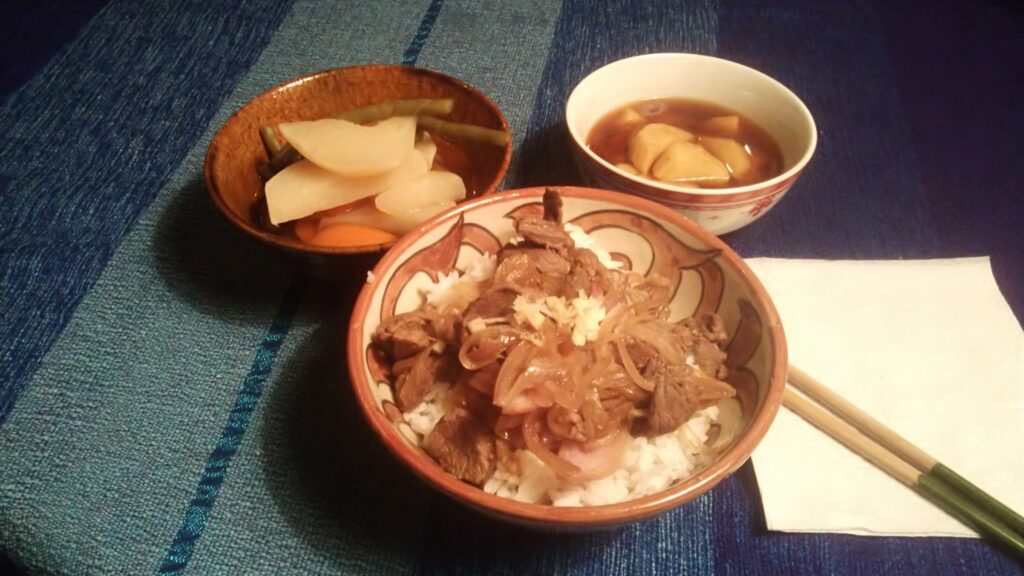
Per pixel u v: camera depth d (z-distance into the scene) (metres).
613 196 0.38
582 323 0.33
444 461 0.33
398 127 0.41
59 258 0.44
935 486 0.34
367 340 0.34
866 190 0.48
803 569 0.33
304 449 0.36
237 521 0.34
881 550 0.33
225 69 0.55
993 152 0.50
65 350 0.40
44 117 0.52
